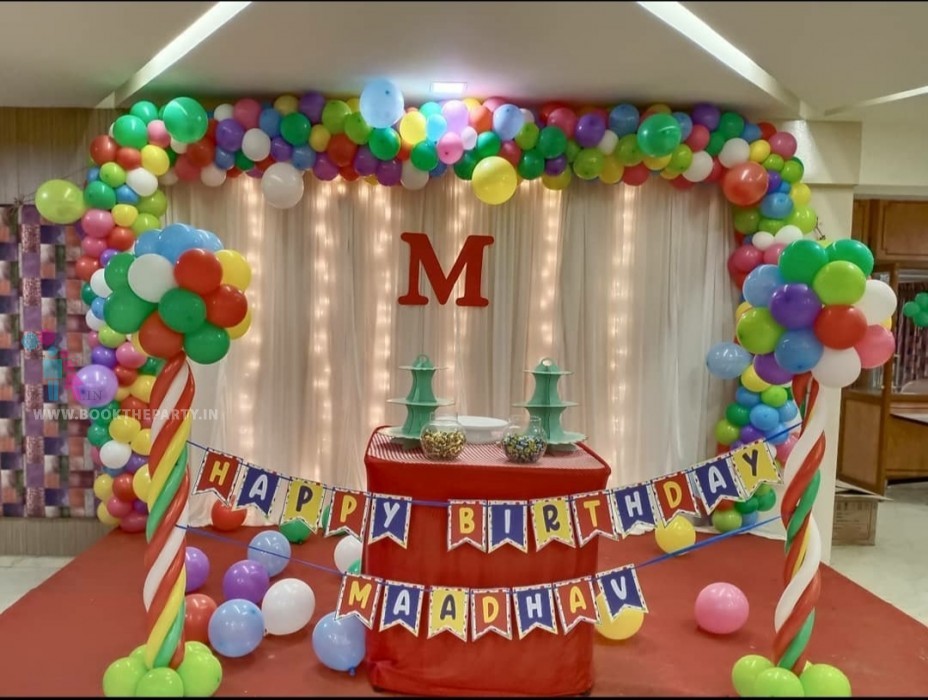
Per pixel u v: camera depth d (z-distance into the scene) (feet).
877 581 13.03
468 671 7.80
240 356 13.35
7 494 13.75
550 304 13.56
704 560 12.14
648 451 13.70
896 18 8.92
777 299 7.32
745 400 12.99
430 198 13.39
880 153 13.97
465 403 13.51
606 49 10.14
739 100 12.39
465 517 7.61
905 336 20.74
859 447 20.18
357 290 13.38
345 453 13.43
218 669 7.71
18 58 10.69
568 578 7.79
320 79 11.69
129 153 11.84
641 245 13.56
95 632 9.11
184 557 7.79
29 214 13.30
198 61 10.87
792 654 7.75
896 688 8.22
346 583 7.69
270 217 13.25
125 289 7.47
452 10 8.95
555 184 12.49
